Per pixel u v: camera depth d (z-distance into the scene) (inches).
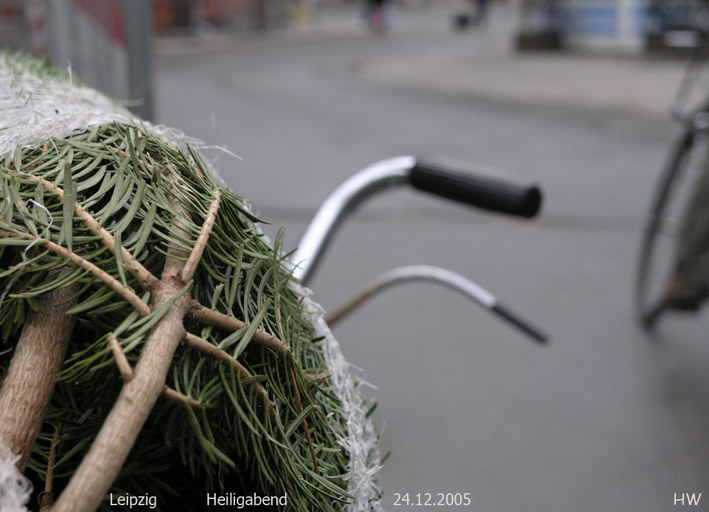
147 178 20.6
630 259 174.9
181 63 596.4
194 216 20.3
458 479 94.1
